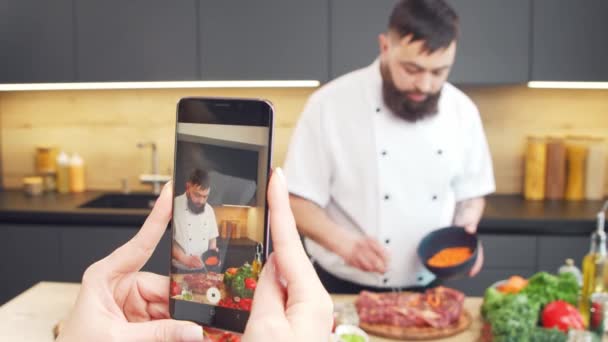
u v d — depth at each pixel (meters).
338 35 2.45
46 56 2.51
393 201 1.94
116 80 2.51
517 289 1.39
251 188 0.61
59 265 2.45
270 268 0.52
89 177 2.93
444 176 1.95
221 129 0.62
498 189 2.85
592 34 2.42
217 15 2.46
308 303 0.49
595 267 1.34
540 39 2.42
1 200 2.65
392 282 1.98
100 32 2.49
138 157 2.90
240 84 2.57
